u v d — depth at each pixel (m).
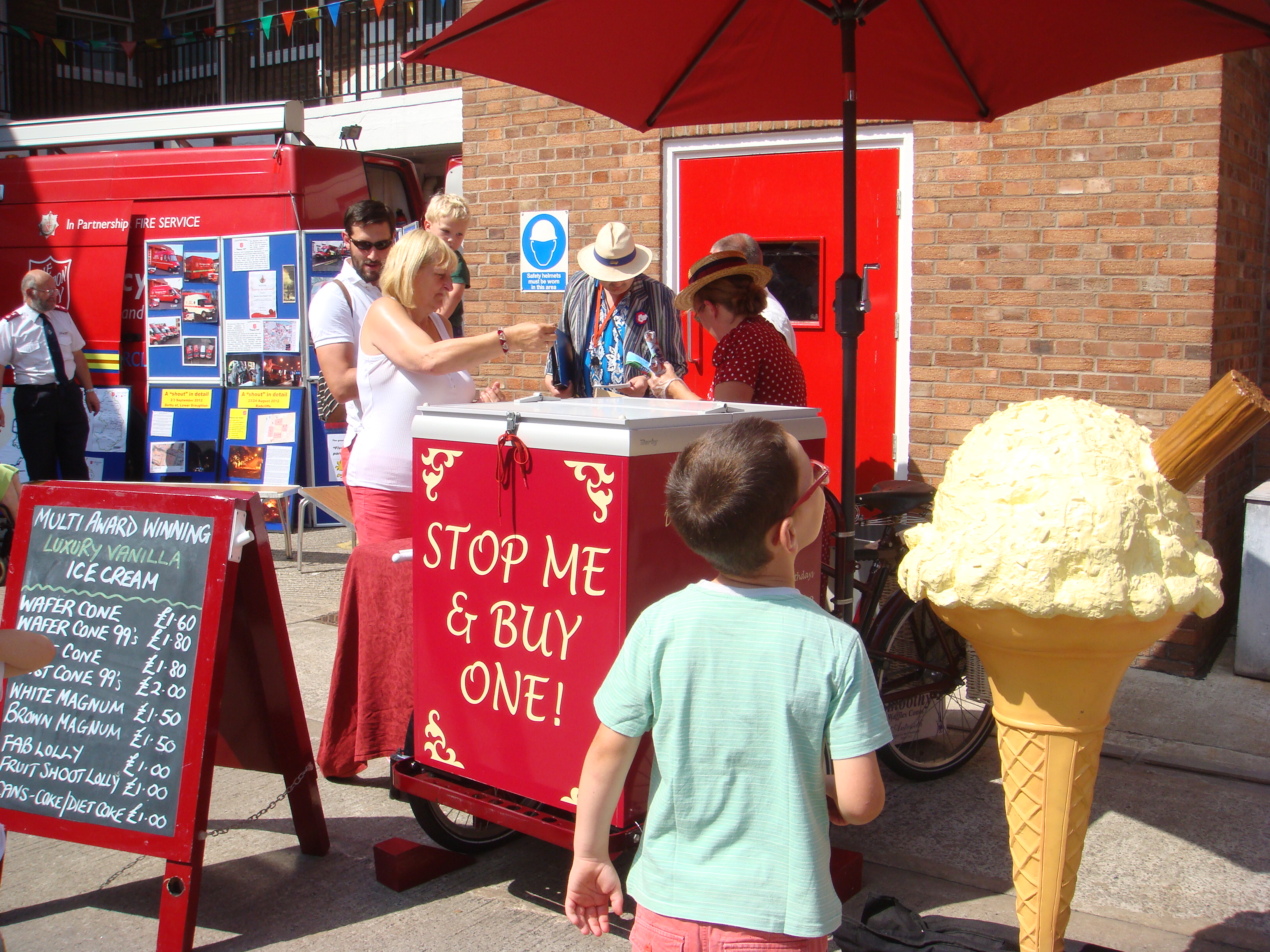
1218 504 5.21
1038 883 2.38
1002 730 2.41
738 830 1.85
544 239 6.45
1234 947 2.85
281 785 4.01
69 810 2.93
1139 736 4.23
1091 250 5.02
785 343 4.05
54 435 8.26
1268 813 3.61
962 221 5.29
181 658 2.91
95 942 2.95
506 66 3.79
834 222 5.71
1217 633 5.37
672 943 1.86
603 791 1.95
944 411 5.42
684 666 1.88
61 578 3.08
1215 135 4.72
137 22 15.41
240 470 8.35
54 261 8.86
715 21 3.60
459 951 2.87
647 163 6.08
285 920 3.03
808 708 1.83
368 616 3.59
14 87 14.45
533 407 2.92
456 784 3.06
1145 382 4.97
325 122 11.88
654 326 4.51
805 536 1.96
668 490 1.98
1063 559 2.14
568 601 2.67
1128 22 3.37
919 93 4.13
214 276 8.40
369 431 3.92
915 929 2.79
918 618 3.91
